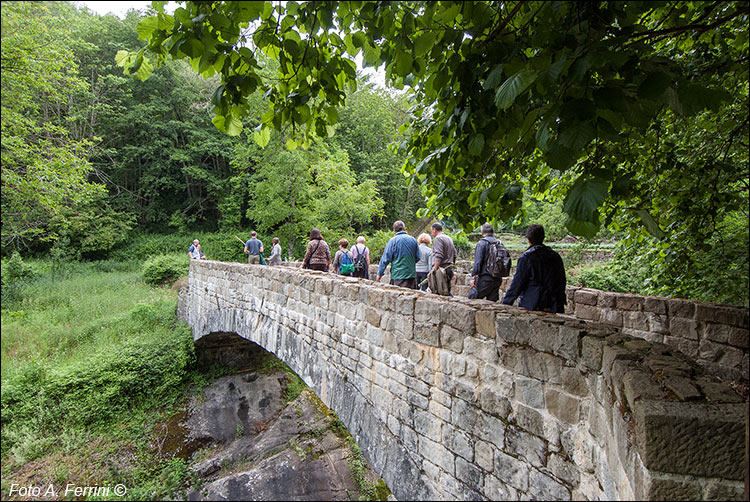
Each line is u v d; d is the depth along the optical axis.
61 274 16.09
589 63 1.18
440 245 4.71
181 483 6.30
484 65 1.69
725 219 4.60
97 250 21.05
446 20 1.70
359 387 3.73
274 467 6.55
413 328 3.02
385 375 3.34
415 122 2.97
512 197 2.12
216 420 8.33
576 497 1.85
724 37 2.68
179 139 26.72
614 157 2.77
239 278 7.21
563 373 1.94
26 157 5.03
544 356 2.04
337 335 4.13
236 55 1.80
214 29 1.61
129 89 22.03
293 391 9.84
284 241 22.14
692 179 3.76
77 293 13.02
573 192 1.30
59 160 7.14
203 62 1.69
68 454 6.51
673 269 4.54
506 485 2.25
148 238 23.83
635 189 3.33
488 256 4.47
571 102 1.30
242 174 23.77
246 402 9.13
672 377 1.33
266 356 10.93
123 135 23.77
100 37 20.14
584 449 1.81
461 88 1.79
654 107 1.37
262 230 23.05
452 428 2.65
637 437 1.23
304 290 4.90
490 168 2.61
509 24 1.87
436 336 2.79
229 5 1.46
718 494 1.09
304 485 6.16
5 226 4.59
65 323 9.95
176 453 7.16
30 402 6.88
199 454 7.23
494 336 2.34
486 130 1.82
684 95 1.28
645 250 5.03
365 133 26.66
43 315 9.76
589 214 1.24
